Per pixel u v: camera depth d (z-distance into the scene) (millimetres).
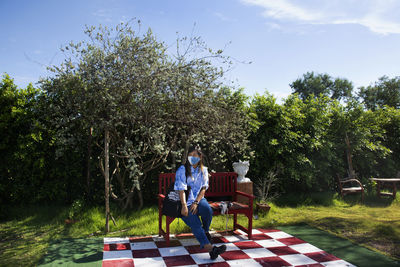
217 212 4332
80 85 4676
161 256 3787
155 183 6590
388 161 9852
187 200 3828
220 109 5836
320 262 3627
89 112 4836
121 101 4988
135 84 4809
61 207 5836
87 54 4832
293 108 7945
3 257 3715
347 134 9164
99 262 3559
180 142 5871
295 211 6590
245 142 6305
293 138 7949
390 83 26734
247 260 3676
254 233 4875
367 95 28297
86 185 6133
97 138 5805
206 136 5668
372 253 3951
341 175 9016
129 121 5336
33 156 5809
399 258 3773
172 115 5633
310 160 8281
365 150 9477
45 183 5910
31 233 4727
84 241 4371
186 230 4887
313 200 7805
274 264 3555
